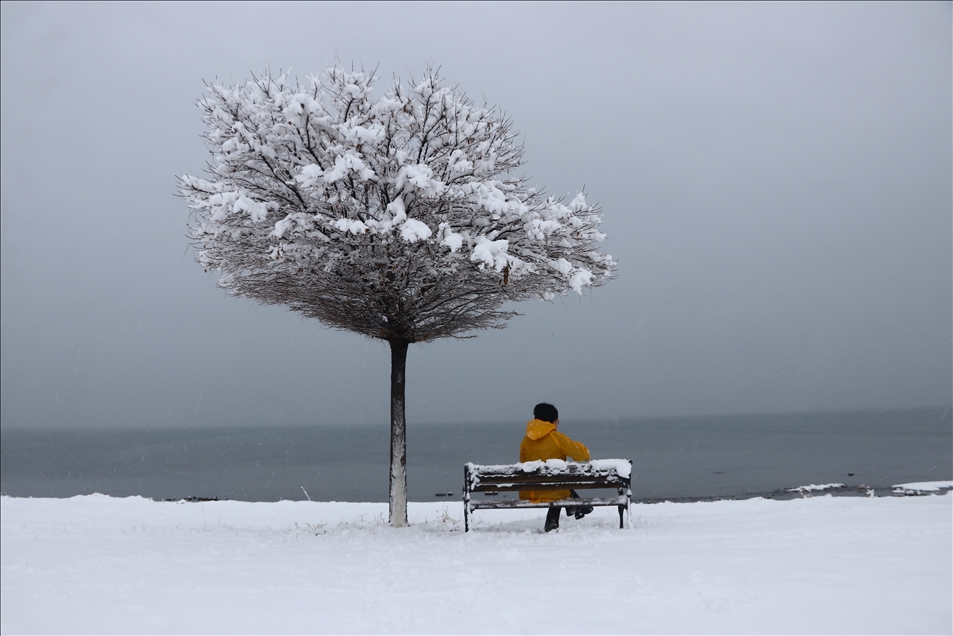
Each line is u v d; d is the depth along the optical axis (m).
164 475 55.06
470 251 9.08
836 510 9.32
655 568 5.43
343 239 9.09
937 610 4.12
